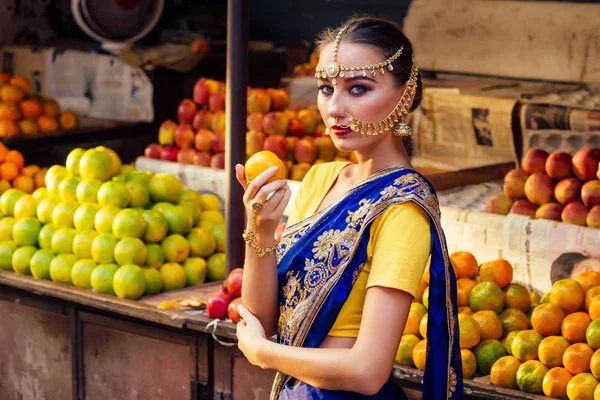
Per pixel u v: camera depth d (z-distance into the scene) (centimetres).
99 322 335
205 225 374
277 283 192
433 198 181
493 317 264
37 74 686
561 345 246
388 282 172
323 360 174
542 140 493
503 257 329
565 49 586
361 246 179
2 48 704
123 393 333
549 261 317
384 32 181
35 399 364
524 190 359
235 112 321
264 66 672
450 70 642
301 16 719
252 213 184
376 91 180
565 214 336
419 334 267
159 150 479
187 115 478
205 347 304
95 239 340
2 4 715
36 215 379
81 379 345
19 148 570
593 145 475
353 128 181
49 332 354
